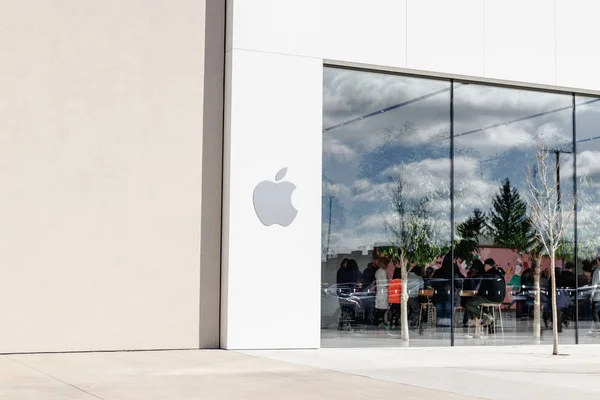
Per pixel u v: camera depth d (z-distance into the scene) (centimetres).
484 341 1645
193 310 1441
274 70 1494
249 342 1450
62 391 910
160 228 1421
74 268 1362
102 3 1401
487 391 970
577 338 1741
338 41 1548
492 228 1675
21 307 1331
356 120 1583
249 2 1481
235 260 1445
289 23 1509
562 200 1747
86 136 1379
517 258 1691
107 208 1386
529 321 1689
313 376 1087
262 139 1478
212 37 1480
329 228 1546
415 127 1630
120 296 1389
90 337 1370
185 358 1291
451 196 1647
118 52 1407
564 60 1730
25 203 1338
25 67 1348
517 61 1689
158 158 1425
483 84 1695
